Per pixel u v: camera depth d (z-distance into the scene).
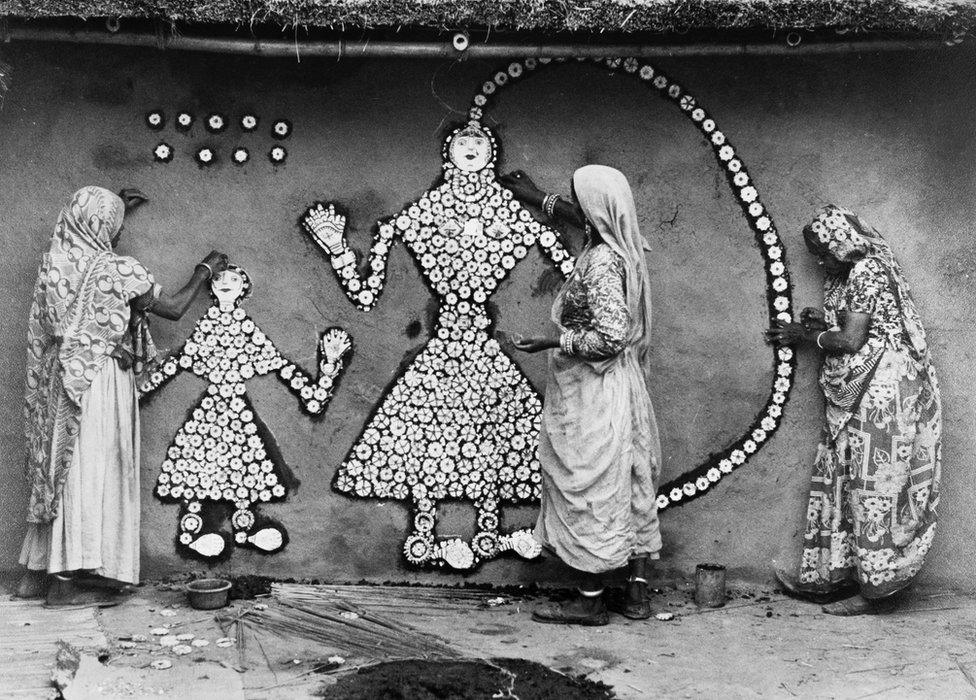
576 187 5.11
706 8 4.90
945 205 5.55
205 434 5.61
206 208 5.57
